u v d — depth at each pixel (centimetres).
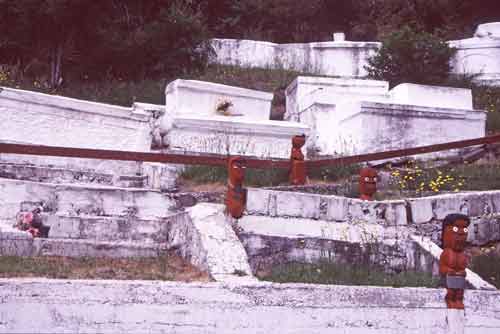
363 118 1488
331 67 2362
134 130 1379
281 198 939
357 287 659
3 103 1285
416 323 668
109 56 2172
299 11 2889
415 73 2106
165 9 2330
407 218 1009
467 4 2970
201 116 1416
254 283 633
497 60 2284
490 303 700
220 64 2369
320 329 636
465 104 1683
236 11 2869
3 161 1232
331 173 1333
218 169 1257
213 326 606
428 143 1535
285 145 1456
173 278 708
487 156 1549
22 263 736
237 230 855
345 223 966
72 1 1953
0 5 1962
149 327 589
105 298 581
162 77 2184
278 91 2058
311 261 875
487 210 1064
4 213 960
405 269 910
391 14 3038
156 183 1167
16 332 554
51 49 2066
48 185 988
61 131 1324
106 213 1007
